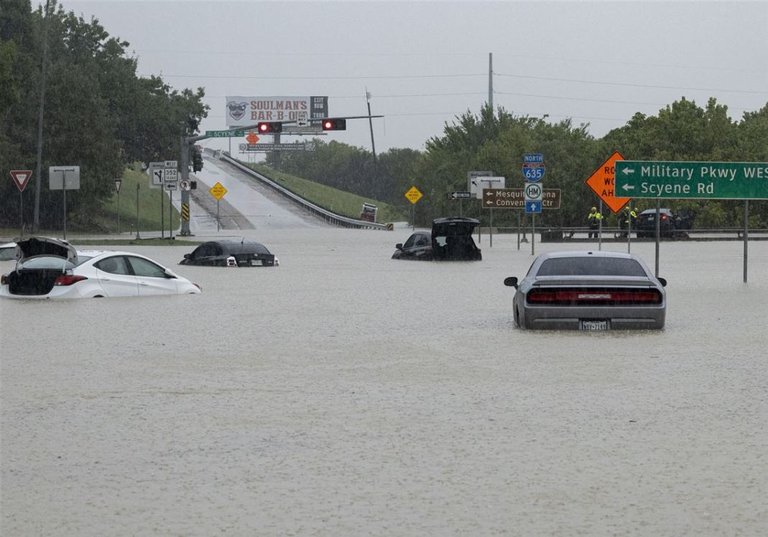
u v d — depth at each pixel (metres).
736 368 30.22
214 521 15.43
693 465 18.67
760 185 63.41
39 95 171.50
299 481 17.70
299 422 22.73
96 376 29.17
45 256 54.66
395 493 16.92
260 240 134.12
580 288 39.25
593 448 20.06
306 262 89.00
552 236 133.50
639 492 16.89
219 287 61.81
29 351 34.28
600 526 15.07
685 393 26.09
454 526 15.12
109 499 16.66
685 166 62.56
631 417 23.09
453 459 19.22
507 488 17.17
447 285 63.50
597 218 144.62
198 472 18.36
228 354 33.66
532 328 39.75
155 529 15.05
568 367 30.64
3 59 140.62
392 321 43.41
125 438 21.19
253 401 25.30
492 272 76.06
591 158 190.88
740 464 18.72
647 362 31.53
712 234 152.00
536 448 20.08
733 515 15.59
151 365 31.27
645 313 39.22
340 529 15.02
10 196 169.50
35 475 18.22
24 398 25.77
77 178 97.25
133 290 54.97
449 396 25.88
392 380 28.44
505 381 28.14
